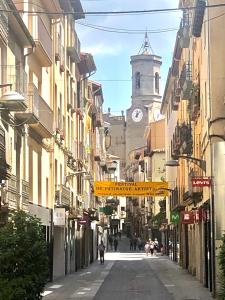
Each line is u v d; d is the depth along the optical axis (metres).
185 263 42.31
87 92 52.41
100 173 70.88
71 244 38.97
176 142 42.59
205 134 26.88
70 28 39.56
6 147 20.20
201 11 26.84
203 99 28.02
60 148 34.84
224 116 24.28
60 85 35.38
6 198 20.39
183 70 37.06
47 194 30.67
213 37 24.64
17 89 21.66
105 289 26.84
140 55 114.38
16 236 13.20
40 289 13.45
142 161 97.69
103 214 71.38
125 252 80.50
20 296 12.52
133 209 121.75
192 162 32.28
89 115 54.28
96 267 46.53
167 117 60.44
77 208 41.53
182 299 22.25
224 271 13.54
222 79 24.52
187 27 35.19
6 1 19.91
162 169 78.44
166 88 54.66
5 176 19.53
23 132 23.80
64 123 36.91
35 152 27.19
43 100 26.50
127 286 28.58
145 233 95.56
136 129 115.69
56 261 34.31
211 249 24.25
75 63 42.84
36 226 13.76
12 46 22.16
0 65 20.27
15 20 21.33
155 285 29.16
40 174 28.28
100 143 70.94
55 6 31.27
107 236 88.50
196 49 31.67
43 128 26.44
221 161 23.72
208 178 23.89
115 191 43.22
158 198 82.12
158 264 50.28
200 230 30.75
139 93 114.81
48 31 28.83
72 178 40.06
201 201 29.94
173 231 56.09
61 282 30.72
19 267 13.11
